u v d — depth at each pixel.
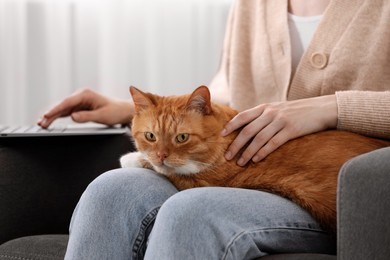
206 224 0.80
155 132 1.05
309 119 1.04
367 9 1.16
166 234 0.80
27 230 1.26
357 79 1.16
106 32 2.04
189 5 2.09
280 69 1.30
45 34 2.00
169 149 1.03
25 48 1.98
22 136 1.25
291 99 1.25
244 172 1.02
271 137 1.01
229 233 0.81
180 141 1.04
